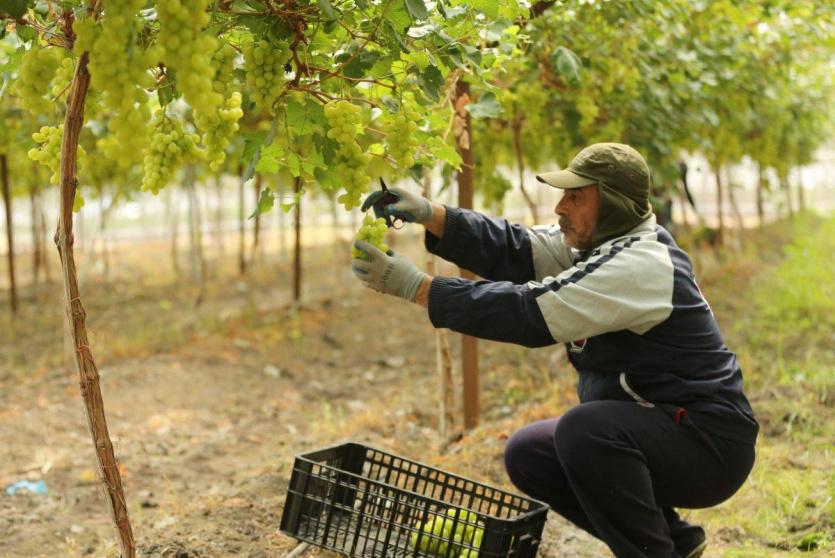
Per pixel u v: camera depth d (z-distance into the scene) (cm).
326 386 685
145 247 1656
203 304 1015
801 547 335
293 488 287
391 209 272
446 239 285
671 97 558
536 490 298
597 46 469
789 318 722
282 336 807
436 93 244
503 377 624
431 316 253
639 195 266
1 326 897
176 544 324
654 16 476
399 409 573
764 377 561
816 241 1216
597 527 267
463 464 427
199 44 178
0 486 453
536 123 504
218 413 614
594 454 259
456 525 267
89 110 236
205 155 228
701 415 262
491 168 590
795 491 380
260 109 240
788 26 588
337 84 255
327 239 1711
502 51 323
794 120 995
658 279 255
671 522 294
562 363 629
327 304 936
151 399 630
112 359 734
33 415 582
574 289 249
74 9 206
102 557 337
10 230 923
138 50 176
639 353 263
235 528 347
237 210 2317
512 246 292
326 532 282
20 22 213
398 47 236
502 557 261
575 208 270
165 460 505
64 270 221
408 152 253
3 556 362
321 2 199
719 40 579
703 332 265
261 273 1222
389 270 254
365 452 322
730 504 379
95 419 227
